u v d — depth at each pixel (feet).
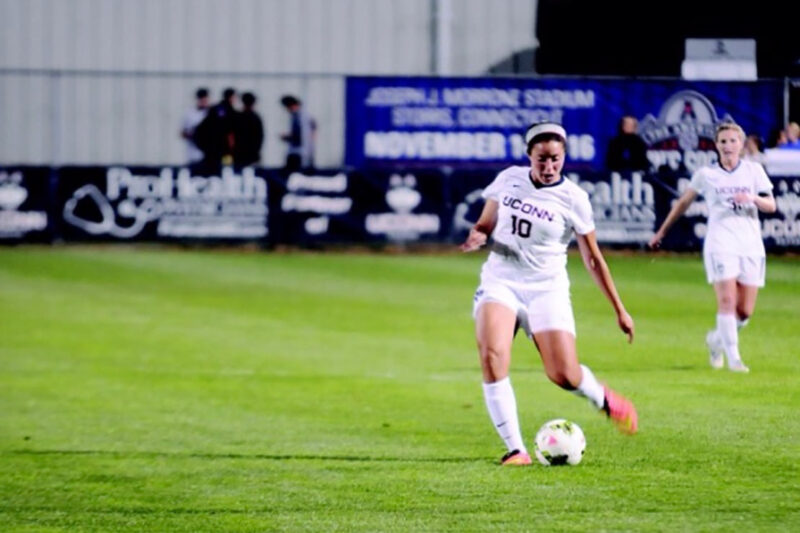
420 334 164.25
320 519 80.18
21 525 80.53
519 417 113.50
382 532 76.95
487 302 93.61
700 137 243.40
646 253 241.96
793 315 176.04
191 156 257.96
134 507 84.53
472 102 248.73
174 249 249.96
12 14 289.53
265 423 113.09
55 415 118.21
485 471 92.38
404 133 250.37
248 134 256.93
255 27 291.38
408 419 113.80
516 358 147.02
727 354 135.33
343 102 273.75
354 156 250.98
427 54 287.69
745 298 136.36
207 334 165.58
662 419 110.11
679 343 154.10
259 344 157.69
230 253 246.06
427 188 248.32
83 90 285.84
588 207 92.38
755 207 135.95
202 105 257.14
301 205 249.55
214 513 82.43
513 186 93.04
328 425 111.65
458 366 142.10
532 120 247.70
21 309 186.09
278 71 291.38
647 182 242.99
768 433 103.86
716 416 111.14
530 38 288.30
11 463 98.48
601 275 93.45
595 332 162.61
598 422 110.22
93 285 209.15
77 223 250.98
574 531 76.18
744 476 89.51
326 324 172.65
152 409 120.57
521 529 76.84
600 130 245.65
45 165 250.57
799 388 124.88
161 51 291.79
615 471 91.35
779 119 241.35
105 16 290.56
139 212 250.78
